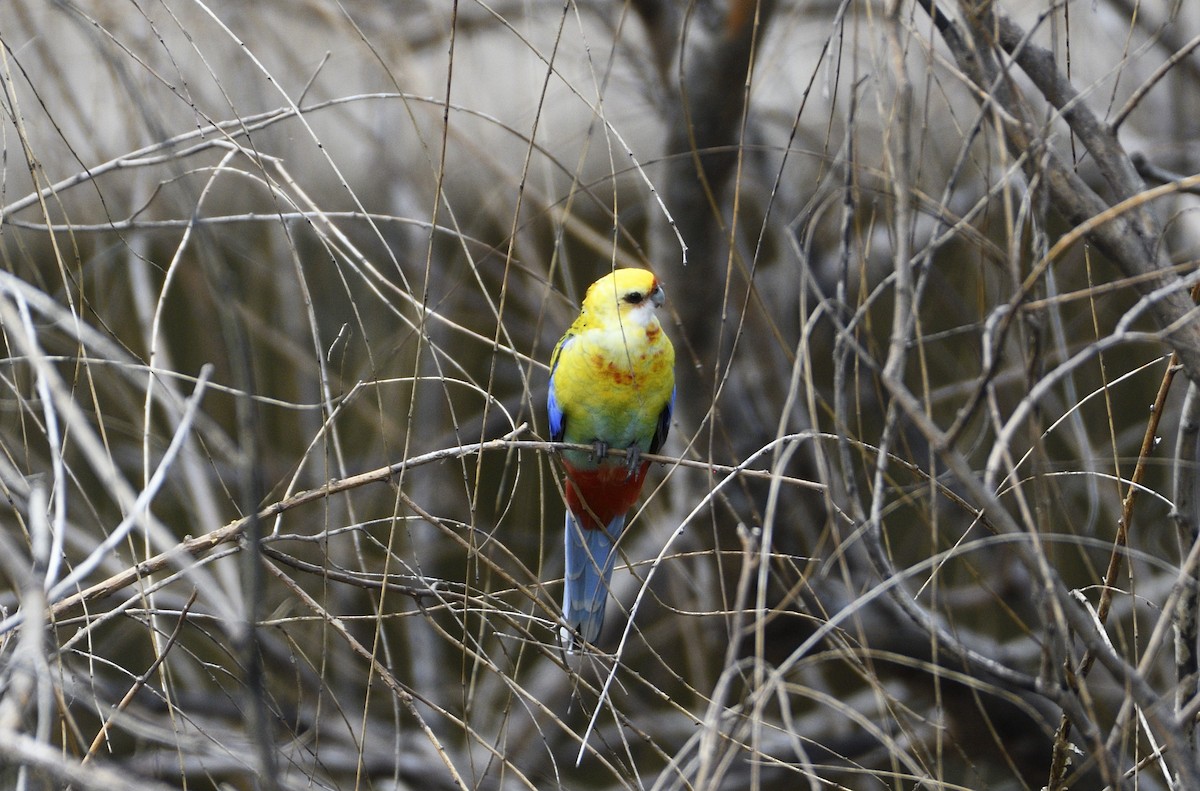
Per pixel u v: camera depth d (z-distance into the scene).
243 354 4.68
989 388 4.85
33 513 5.05
